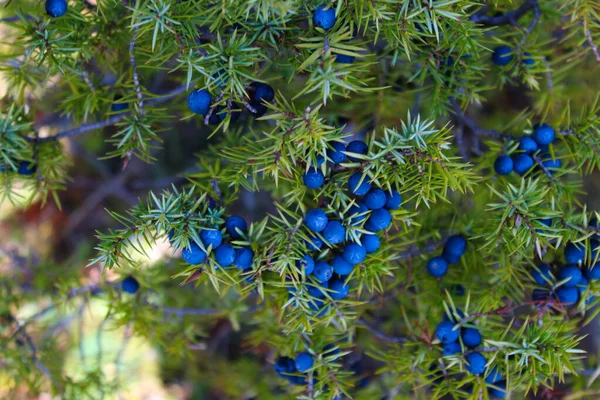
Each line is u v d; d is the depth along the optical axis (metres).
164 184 0.69
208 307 0.55
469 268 0.47
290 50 0.42
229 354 0.72
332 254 0.42
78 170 0.80
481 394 0.43
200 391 0.75
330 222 0.41
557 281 0.44
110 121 0.46
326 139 0.40
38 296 0.56
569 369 0.42
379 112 0.48
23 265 0.57
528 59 0.46
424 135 0.41
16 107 0.47
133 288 0.49
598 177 0.65
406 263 0.47
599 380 0.52
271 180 0.49
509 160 0.44
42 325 0.57
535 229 0.42
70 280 0.55
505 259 0.45
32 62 0.47
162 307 0.51
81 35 0.45
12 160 0.46
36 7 0.45
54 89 0.52
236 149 0.44
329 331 0.45
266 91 0.42
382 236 0.43
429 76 0.47
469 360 0.43
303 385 0.45
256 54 0.41
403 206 0.49
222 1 0.40
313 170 0.41
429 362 0.45
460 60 0.45
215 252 0.41
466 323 0.44
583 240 0.43
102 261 0.41
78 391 0.53
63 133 0.46
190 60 0.41
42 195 0.48
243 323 0.72
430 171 0.41
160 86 0.59
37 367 0.54
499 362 0.43
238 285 0.43
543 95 0.51
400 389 0.52
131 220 0.41
